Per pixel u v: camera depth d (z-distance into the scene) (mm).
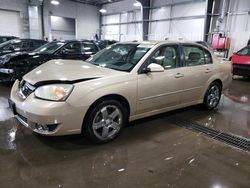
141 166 2271
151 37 15500
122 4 17406
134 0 16188
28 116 2311
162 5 14375
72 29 19703
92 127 2521
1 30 14633
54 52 5852
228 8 11242
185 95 3504
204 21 11859
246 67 7629
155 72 2998
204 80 3791
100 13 19688
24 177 2023
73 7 17984
